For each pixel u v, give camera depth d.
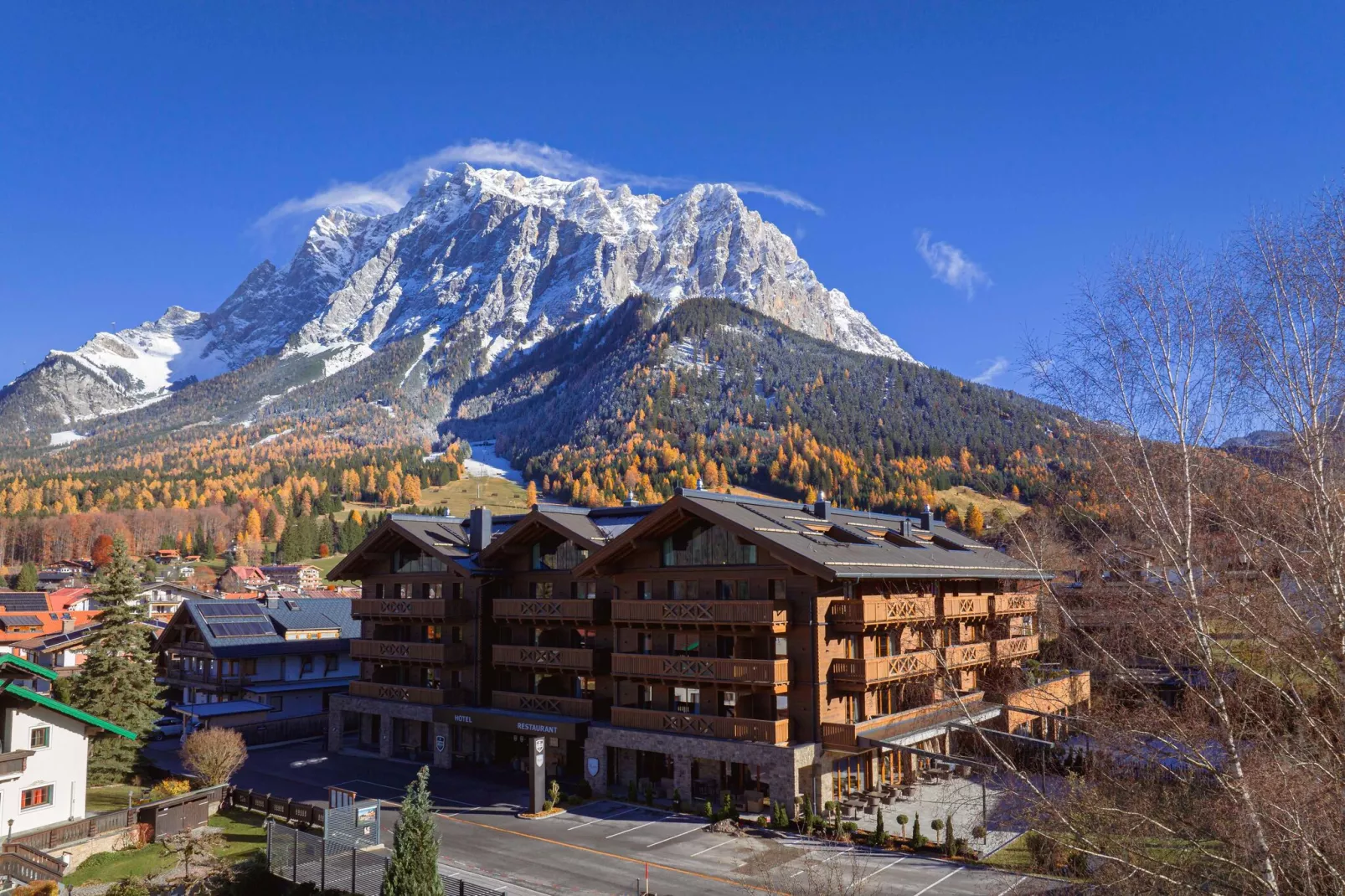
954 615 49.69
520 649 51.62
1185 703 20.83
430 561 58.22
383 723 57.69
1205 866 18.52
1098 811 19.31
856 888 30.30
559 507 56.03
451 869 35.47
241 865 36.16
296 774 53.38
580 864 35.84
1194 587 19.27
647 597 47.75
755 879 33.50
